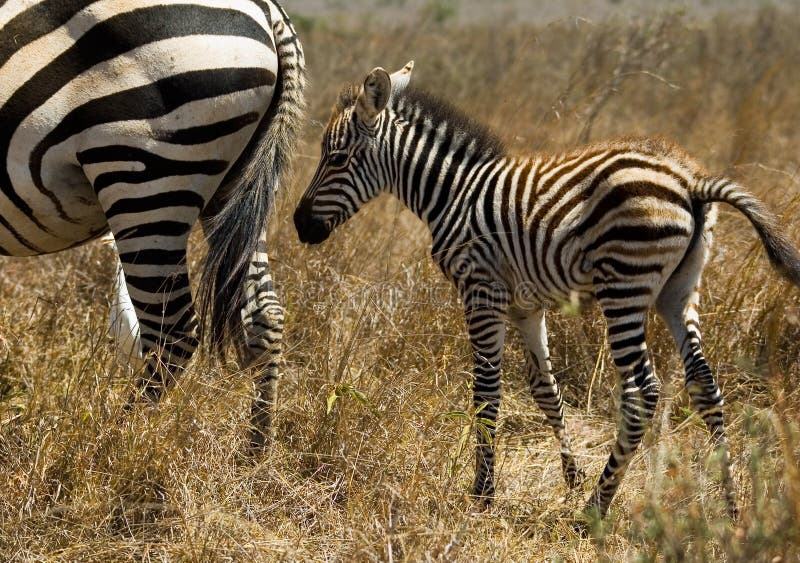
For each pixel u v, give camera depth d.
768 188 12.67
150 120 6.94
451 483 7.32
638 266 7.21
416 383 8.28
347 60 19.66
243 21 7.28
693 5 35.38
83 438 7.21
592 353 9.91
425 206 8.35
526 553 6.99
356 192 8.65
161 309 7.37
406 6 39.06
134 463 7.02
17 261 11.33
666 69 19.81
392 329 9.34
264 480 7.42
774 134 16.75
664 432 7.32
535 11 37.16
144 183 7.05
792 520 5.63
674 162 7.39
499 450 8.64
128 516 6.92
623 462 7.34
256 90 7.37
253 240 7.47
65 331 9.82
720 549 6.34
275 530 7.06
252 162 7.52
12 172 7.11
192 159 7.15
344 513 7.24
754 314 9.74
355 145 8.52
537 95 17.92
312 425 7.94
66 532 6.68
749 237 11.20
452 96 18.27
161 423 7.18
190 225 7.35
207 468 7.20
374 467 7.49
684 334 7.73
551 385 8.27
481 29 26.25
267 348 8.01
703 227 7.52
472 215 8.03
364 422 7.81
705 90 19.44
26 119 6.93
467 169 8.15
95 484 7.03
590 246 7.46
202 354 7.70
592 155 7.62
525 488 8.14
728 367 9.50
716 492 7.23
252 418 7.97
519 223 7.80
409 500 6.95
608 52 17.19
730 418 8.77
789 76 21.17
